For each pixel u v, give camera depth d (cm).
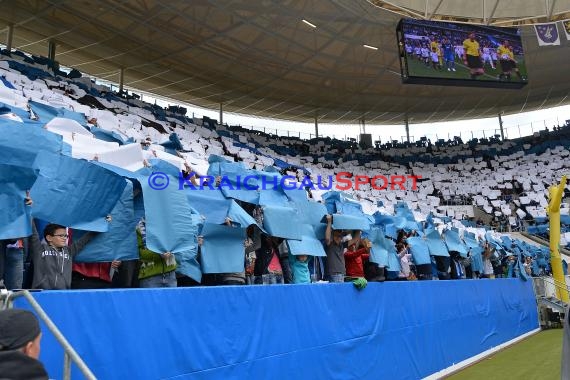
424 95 2744
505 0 1912
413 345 765
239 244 542
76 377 316
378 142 3197
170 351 388
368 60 2281
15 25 1753
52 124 592
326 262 723
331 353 581
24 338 183
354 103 2820
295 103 2769
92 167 412
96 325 337
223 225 530
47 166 386
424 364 785
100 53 2027
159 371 375
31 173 359
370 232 798
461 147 3095
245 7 1758
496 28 1792
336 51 2177
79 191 402
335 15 1877
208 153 1656
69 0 1592
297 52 2152
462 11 1948
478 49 1744
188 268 484
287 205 659
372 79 2492
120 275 463
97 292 343
